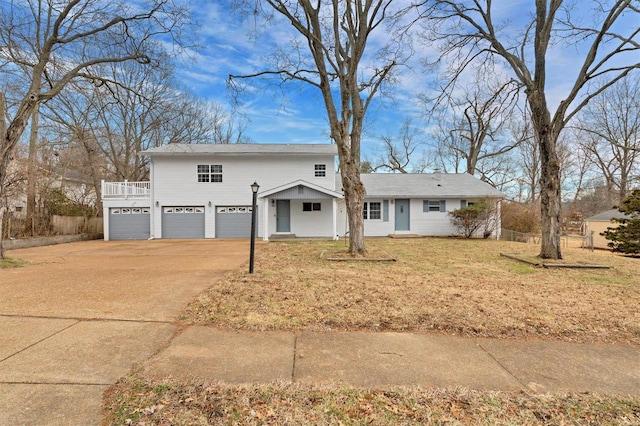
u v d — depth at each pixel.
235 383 2.74
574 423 2.25
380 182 21.50
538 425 2.22
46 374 2.86
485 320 4.34
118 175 25.83
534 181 28.91
